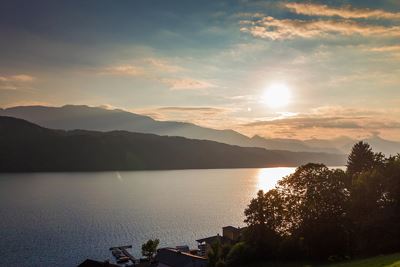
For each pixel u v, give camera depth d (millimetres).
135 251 146250
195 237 172750
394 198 68875
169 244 159500
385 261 49750
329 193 73062
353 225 70625
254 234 78188
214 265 84812
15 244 152500
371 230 66125
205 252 125000
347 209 71625
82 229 184750
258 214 78250
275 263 72375
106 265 94188
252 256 76250
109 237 169000
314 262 69375
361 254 67812
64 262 129125
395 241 63656
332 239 71062
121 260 132000
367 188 70312
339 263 61938
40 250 144125
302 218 73562
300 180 77500
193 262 95625
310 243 72500
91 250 146125
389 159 84375
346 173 84125
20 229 181750
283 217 76750
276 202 77562
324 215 71938
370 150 105062
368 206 70000
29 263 127250
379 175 71625
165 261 101438
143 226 195250
